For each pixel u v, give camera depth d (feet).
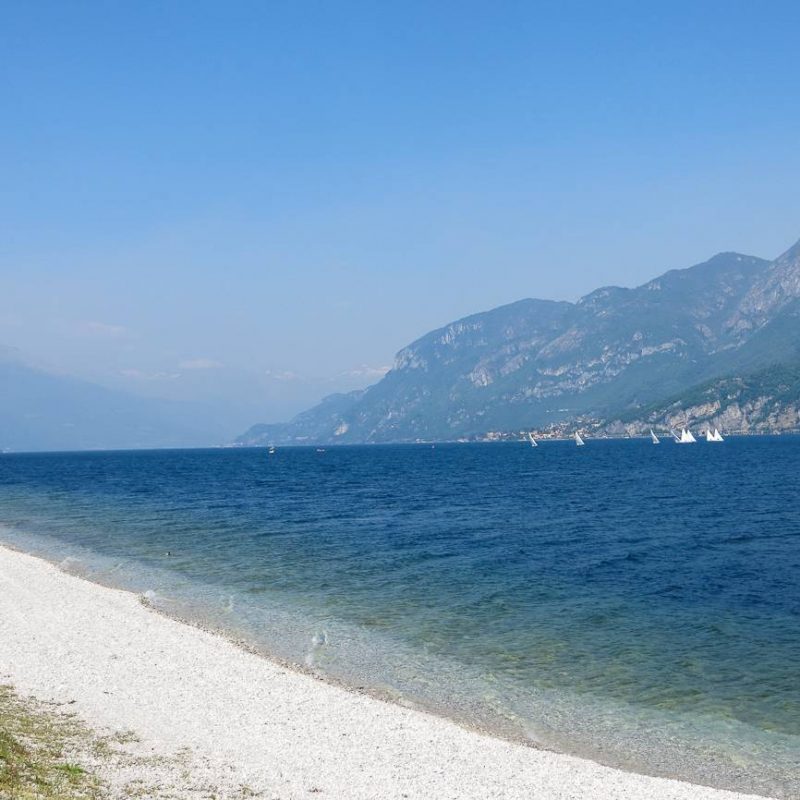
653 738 77.15
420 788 62.69
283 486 439.22
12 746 59.36
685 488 379.55
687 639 109.60
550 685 91.40
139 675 90.94
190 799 55.83
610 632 113.19
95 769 59.26
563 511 279.49
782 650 104.22
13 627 112.88
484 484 433.48
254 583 148.46
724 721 81.30
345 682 92.22
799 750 74.54
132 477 572.51
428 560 173.27
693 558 175.22
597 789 64.13
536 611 125.80
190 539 209.87
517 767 68.23
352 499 339.98
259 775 63.16
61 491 419.13
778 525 233.14
